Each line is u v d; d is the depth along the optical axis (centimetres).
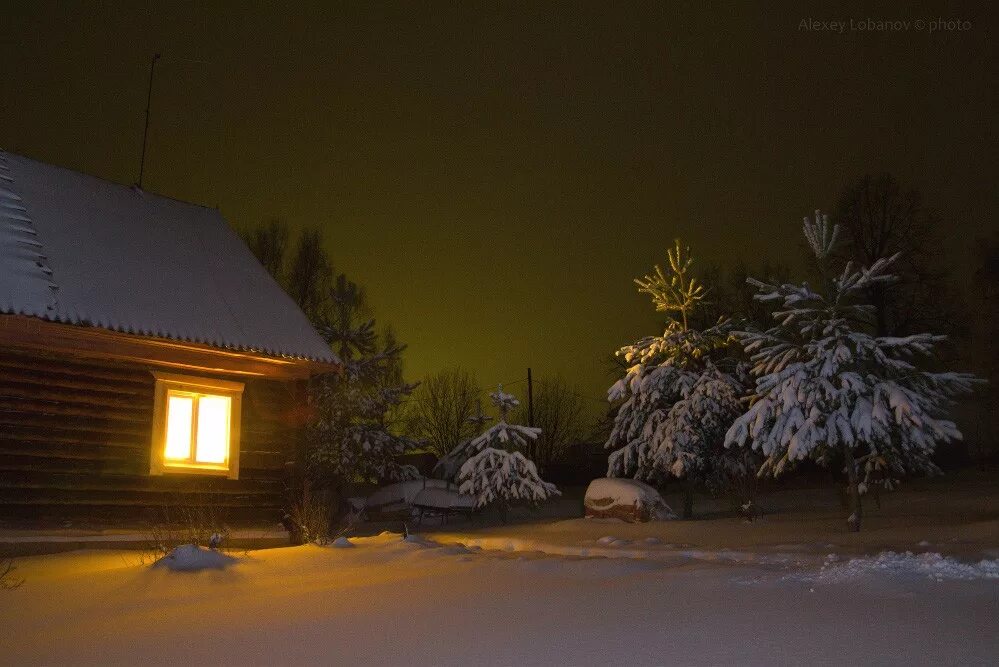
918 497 2328
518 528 1994
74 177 1675
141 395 1402
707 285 4141
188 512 1348
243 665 554
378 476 2947
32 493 1263
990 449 3694
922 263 3409
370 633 636
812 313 1426
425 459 4138
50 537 1241
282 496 1547
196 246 1698
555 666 504
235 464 1495
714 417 2078
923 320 3409
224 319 1505
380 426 2962
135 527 1345
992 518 1571
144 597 878
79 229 1503
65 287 1320
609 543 1398
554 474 4666
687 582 768
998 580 699
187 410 1459
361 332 3027
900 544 1145
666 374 2147
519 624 635
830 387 1304
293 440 1568
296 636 639
